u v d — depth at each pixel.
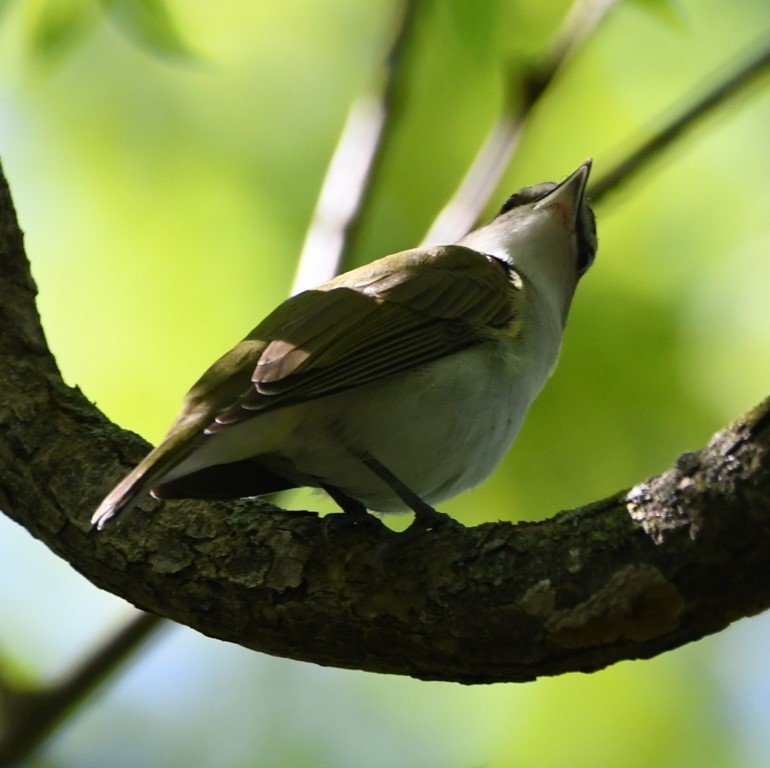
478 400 8.50
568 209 10.28
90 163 12.48
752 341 11.60
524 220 10.28
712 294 11.83
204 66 12.17
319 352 7.89
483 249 10.09
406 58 10.35
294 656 7.07
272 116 12.66
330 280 8.93
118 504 6.86
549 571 6.29
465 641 6.50
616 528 6.18
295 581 6.91
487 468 8.78
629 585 6.07
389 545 6.79
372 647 6.77
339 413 8.05
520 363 8.88
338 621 6.80
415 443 8.25
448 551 6.65
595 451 11.16
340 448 8.18
